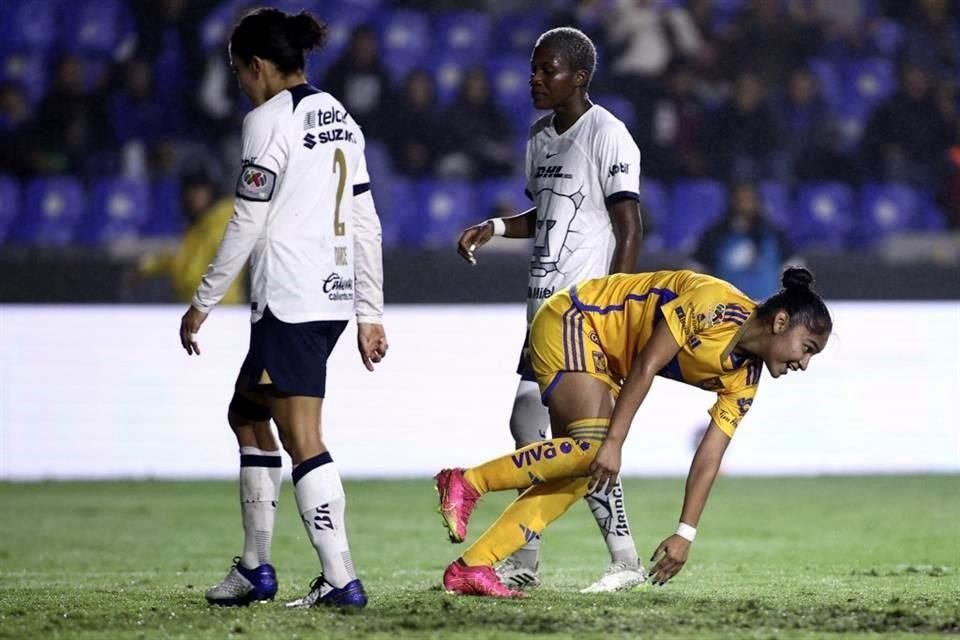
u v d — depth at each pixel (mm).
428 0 65125
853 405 48406
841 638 15211
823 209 60500
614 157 21156
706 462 18172
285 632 15672
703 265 52906
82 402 46812
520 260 51125
